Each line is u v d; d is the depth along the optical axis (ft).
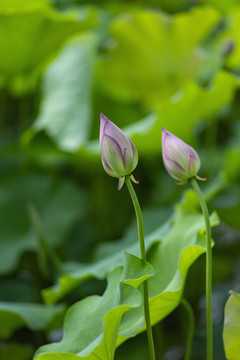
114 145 5.38
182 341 8.18
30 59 9.04
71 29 8.71
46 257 7.23
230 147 9.90
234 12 9.36
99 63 9.53
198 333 7.52
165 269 6.21
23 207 8.93
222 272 9.05
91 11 8.67
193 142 8.05
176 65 9.39
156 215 7.77
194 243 5.93
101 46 10.43
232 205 7.63
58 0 11.07
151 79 9.59
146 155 8.45
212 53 9.90
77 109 9.12
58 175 10.18
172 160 5.50
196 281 8.36
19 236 8.49
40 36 8.61
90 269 6.84
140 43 9.21
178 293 5.70
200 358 7.28
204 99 7.62
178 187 8.87
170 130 7.72
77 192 9.13
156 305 5.73
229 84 7.57
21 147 8.69
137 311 5.91
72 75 9.58
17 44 8.65
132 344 7.39
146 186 9.70
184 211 6.46
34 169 10.13
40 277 7.79
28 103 10.43
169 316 8.36
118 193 9.57
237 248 8.91
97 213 9.51
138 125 7.95
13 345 7.16
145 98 9.79
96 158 8.21
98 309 5.75
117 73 9.50
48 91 9.64
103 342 5.38
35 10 8.03
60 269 7.25
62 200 9.01
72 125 8.91
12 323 6.70
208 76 9.55
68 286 6.68
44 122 9.09
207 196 7.11
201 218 6.31
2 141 10.74
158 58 9.35
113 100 9.71
